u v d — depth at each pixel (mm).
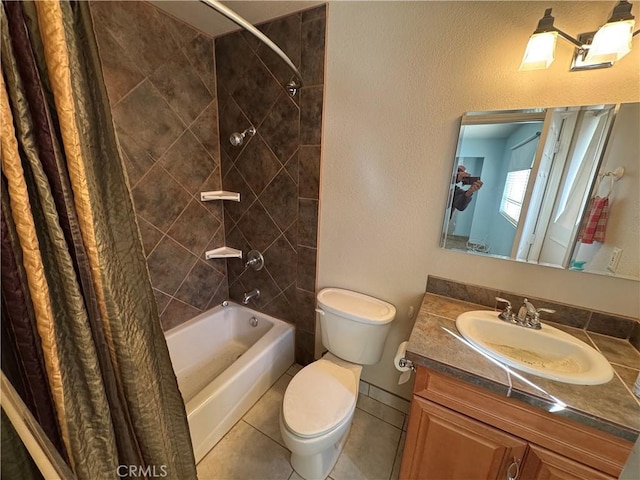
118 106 1356
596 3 922
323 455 1255
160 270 1712
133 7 1328
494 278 1266
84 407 577
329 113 1450
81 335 543
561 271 1131
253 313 2098
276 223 1811
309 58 1429
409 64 1229
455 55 1142
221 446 1427
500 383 829
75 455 574
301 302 1874
